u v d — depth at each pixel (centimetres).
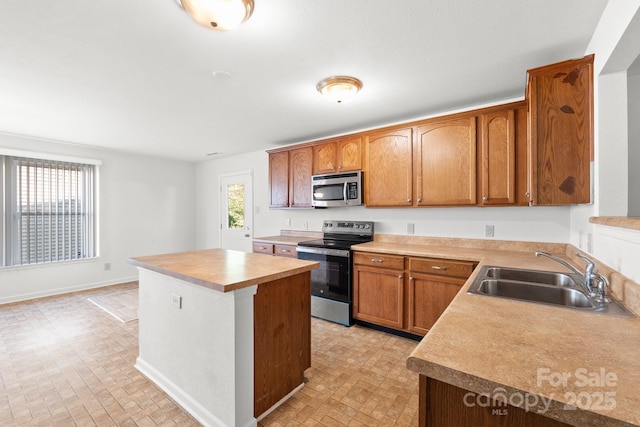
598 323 104
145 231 520
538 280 185
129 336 286
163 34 169
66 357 245
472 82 236
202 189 586
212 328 167
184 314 185
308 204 381
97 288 455
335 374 220
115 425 169
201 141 423
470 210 298
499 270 195
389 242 343
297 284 200
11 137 382
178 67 208
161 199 543
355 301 308
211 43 179
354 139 339
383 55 195
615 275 135
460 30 168
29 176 397
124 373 221
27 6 144
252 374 167
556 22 160
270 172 425
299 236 430
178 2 143
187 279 170
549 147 180
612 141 162
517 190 246
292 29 166
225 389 161
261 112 303
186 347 184
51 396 195
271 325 180
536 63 205
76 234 441
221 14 141
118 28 163
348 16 155
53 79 224
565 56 195
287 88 245
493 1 144
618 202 160
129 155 500
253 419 167
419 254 268
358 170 335
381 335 288
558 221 257
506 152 249
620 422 57
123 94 254
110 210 477
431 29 167
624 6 127
